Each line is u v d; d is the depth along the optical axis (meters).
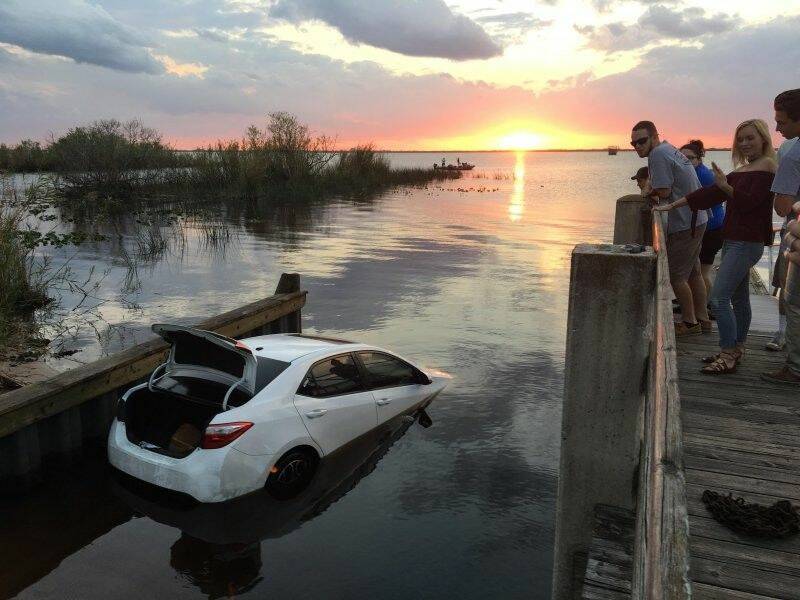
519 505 5.73
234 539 5.08
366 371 7.22
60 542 5.03
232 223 29.73
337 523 5.38
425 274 17.62
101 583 4.46
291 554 4.90
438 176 75.00
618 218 7.19
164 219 29.67
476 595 4.45
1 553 4.87
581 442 3.01
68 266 18.12
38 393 6.14
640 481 2.54
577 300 2.88
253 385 5.82
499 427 7.48
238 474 5.40
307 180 43.22
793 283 4.66
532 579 4.64
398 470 6.40
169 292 14.90
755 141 4.73
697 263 6.22
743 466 3.56
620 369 2.88
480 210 38.78
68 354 9.89
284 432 5.82
